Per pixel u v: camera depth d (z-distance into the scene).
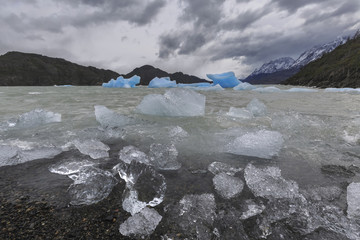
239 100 7.03
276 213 1.08
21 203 1.15
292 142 2.21
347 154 1.85
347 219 1.03
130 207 1.12
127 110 4.63
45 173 1.52
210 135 2.56
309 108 4.81
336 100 6.78
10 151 1.79
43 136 2.48
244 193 1.27
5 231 0.95
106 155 1.89
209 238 0.92
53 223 1.00
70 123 3.21
